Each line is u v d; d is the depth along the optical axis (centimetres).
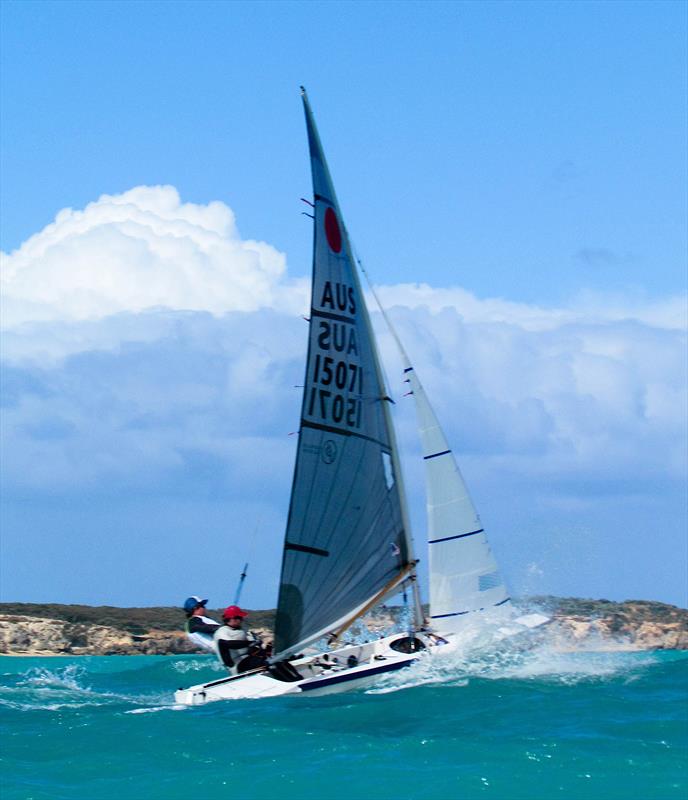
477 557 4781
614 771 2503
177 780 2577
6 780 2617
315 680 3938
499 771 2534
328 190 4581
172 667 5934
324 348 4412
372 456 4519
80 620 8525
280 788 2477
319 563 4344
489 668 4153
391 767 2617
